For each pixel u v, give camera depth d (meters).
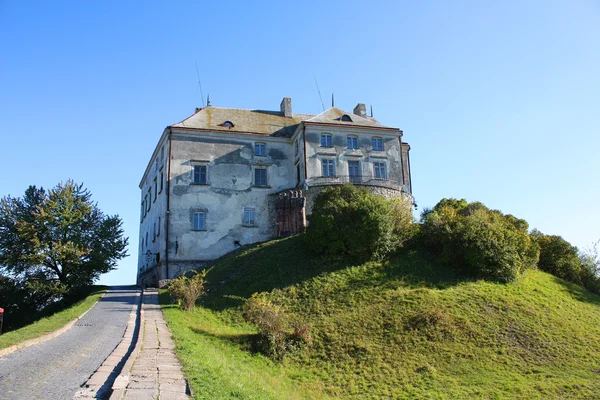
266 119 46.44
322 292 25.44
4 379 9.44
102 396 8.47
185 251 38.25
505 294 25.16
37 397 8.23
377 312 22.70
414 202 43.03
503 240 27.88
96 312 23.28
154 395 8.45
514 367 18.61
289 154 43.59
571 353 19.97
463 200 39.19
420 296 23.89
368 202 30.25
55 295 34.75
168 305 25.34
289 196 38.53
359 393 16.50
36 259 33.72
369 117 49.00
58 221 35.00
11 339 14.00
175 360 11.76
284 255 31.00
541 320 22.72
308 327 20.98
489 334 20.98
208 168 40.69
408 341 20.25
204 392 9.27
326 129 41.41
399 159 42.75
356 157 41.50
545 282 28.78
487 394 16.31
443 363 18.80
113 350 13.20
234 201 40.69
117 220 38.03
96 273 36.88
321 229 29.77
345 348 19.80
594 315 24.92
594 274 33.62
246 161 41.97
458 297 24.23
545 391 16.50
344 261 28.86
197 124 42.38
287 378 17.23
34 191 36.94
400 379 17.55
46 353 12.52
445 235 29.02
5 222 35.41
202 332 20.17
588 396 16.17
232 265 32.38
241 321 23.03
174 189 39.25
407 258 29.12
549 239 33.38
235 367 15.07
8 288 35.12
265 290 26.69
